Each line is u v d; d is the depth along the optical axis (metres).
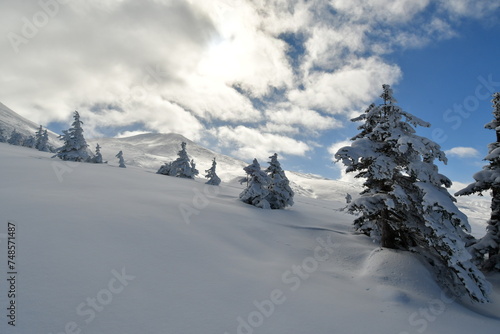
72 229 7.65
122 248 7.27
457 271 8.86
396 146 10.45
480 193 14.38
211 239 9.98
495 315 8.80
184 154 48.75
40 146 72.38
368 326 5.80
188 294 5.72
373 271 9.38
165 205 13.38
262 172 20.50
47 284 4.87
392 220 11.13
